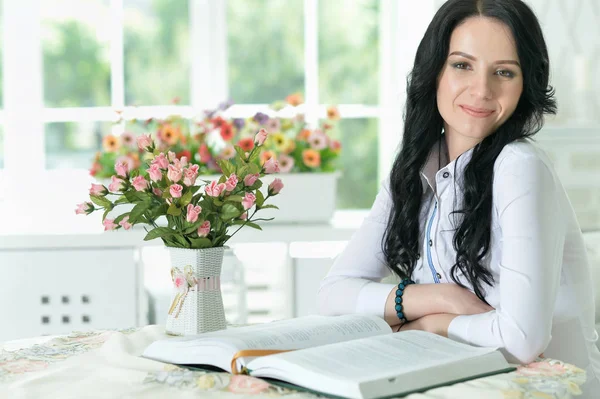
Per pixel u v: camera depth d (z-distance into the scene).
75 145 3.55
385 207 1.76
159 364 1.31
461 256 1.56
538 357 1.41
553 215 1.44
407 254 1.69
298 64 3.64
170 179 1.53
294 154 3.09
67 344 1.50
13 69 3.47
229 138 3.00
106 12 3.52
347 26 3.65
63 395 1.17
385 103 3.67
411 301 1.55
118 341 1.45
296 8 3.62
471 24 1.50
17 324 2.89
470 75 1.52
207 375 1.23
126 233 2.91
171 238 1.58
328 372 1.14
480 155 1.55
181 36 3.58
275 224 3.02
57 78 3.53
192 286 1.55
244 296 2.96
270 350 1.26
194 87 3.60
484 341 1.40
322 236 2.96
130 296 2.92
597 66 3.15
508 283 1.40
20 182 3.50
